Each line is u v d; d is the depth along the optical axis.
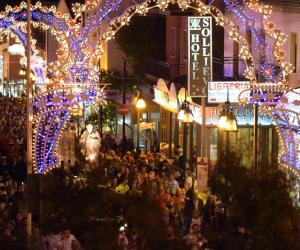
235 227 20.00
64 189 23.88
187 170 38.62
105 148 50.88
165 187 34.69
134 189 30.89
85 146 48.88
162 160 41.91
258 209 19.56
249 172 20.52
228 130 36.06
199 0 37.22
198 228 25.62
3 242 22.17
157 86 54.44
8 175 38.28
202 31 40.03
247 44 35.50
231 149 22.77
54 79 39.38
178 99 45.28
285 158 33.56
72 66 39.06
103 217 23.09
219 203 31.92
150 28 65.12
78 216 23.33
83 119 63.75
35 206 27.11
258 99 34.03
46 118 40.22
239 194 19.77
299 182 32.84
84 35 39.00
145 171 37.56
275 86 34.19
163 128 55.66
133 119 61.72
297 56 41.94
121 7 54.72
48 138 38.22
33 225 28.20
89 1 38.38
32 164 35.19
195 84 39.66
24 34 47.03
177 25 58.12
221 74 48.50
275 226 19.47
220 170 20.28
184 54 56.75
